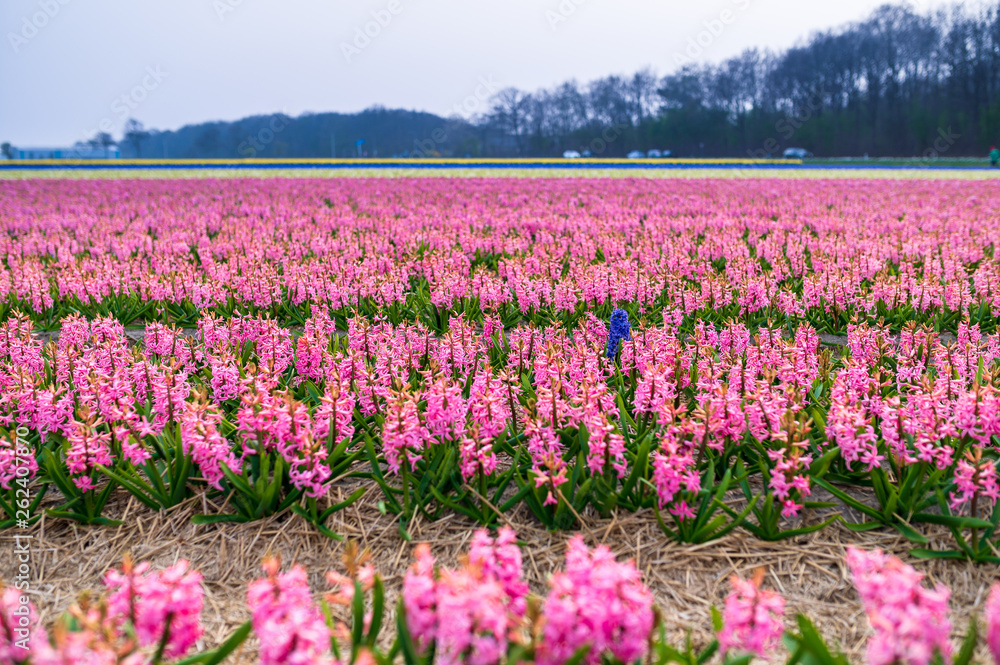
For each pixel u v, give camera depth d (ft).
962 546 11.18
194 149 306.35
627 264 30.12
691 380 17.17
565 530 12.22
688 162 157.28
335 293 25.95
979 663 9.01
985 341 21.16
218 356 17.33
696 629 10.02
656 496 12.44
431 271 31.14
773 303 26.21
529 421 13.41
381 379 15.37
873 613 7.00
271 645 6.81
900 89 235.20
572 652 7.06
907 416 12.68
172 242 42.06
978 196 72.95
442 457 13.56
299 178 109.81
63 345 19.72
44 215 59.41
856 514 12.71
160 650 7.80
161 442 13.89
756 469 13.41
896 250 37.50
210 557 11.80
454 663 6.92
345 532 12.42
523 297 25.21
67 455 12.53
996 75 219.82
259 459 13.50
